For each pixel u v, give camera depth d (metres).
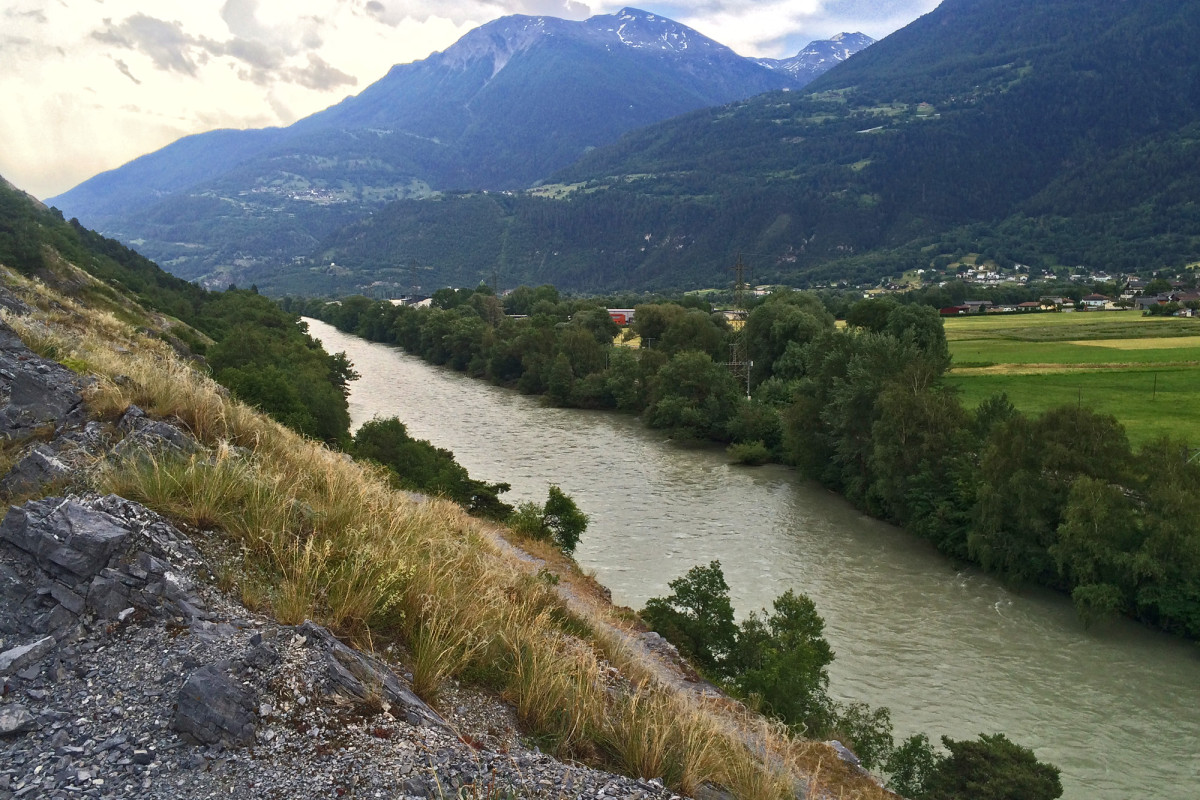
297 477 10.66
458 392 87.44
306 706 6.14
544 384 86.00
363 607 7.79
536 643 9.00
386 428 39.06
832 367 50.53
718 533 39.47
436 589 8.94
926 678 25.41
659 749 7.46
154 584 6.94
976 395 65.00
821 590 32.81
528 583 13.28
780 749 11.54
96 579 6.78
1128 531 30.59
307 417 35.81
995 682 25.27
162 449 9.40
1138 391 65.19
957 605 31.77
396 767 5.77
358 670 6.78
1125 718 23.20
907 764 15.41
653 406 68.44
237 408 12.32
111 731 5.57
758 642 19.62
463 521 19.72
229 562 7.81
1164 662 27.05
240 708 5.82
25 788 5.00
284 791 5.34
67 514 7.27
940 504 37.62
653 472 52.56
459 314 125.50
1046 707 23.72
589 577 24.42
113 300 55.62
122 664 6.20
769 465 55.94
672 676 14.56
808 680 16.97
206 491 8.70
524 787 6.00
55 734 5.48
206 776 5.34
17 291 28.59
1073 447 34.19
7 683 5.88
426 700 7.13
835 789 11.27
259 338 57.06
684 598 21.08
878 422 42.34
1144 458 33.19
